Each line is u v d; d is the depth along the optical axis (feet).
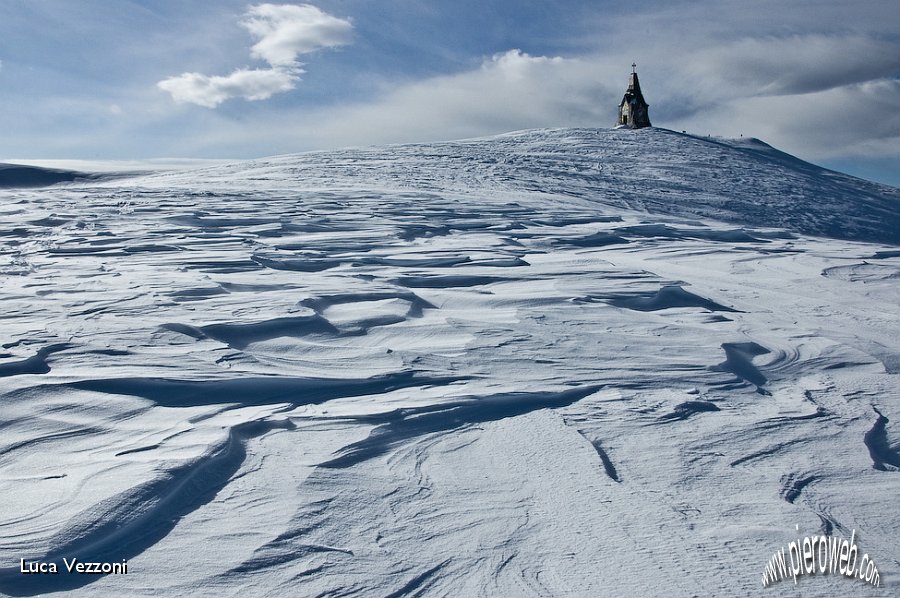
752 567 7.57
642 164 107.76
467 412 12.50
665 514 8.79
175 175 109.19
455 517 8.67
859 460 10.75
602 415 12.50
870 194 114.01
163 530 8.09
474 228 44.55
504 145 127.75
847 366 16.39
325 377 13.94
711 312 21.59
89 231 36.70
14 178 161.79
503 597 7.07
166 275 24.09
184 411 11.76
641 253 36.86
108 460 9.57
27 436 10.41
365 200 57.98
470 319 19.13
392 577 7.38
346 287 22.57
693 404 13.17
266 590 7.08
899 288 27.53
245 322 17.25
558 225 48.55
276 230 38.27
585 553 7.86
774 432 11.87
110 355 14.47
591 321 19.07
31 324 16.80
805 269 32.30
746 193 90.94
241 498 8.91
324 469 9.89
